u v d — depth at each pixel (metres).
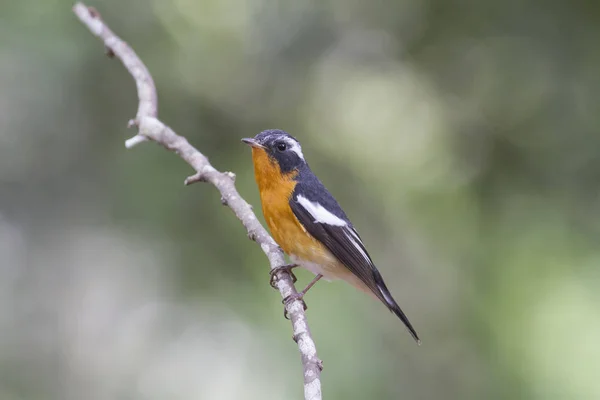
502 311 12.14
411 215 13.80
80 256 13.55
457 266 13.02
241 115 13.67
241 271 12.05
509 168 13.16
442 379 12.16
